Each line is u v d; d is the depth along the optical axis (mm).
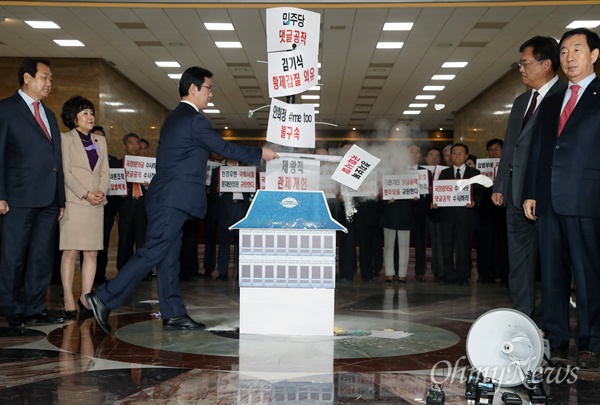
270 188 4516
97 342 4145
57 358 3656
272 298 4422
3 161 4691
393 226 8414
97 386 3041
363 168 4633
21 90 4914
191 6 11188
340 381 3158
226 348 3939
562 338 3920
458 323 5070
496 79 17516
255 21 12172
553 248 3898
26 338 4297
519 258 4301
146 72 17234
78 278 8500
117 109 17375
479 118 20047
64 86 15828
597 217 3686
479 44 13711
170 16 11938
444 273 8414
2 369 3385
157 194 4551
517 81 16000
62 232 5223
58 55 15445
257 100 21172
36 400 2805
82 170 5211
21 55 15523
